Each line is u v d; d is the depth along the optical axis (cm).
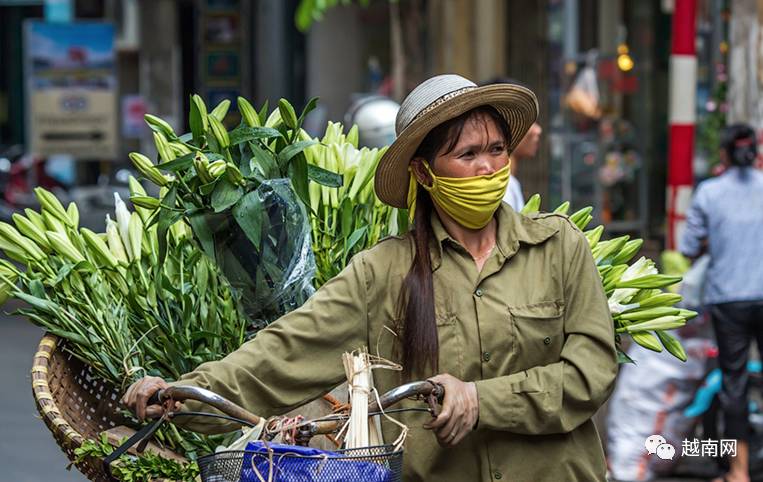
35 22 2972
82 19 3722
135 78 4659
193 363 554
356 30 3070
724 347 1177
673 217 1307
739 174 1193
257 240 527
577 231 499
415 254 492
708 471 1188
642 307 568
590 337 485
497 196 486
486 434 486
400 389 453
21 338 2022
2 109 5272
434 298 487
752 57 1441
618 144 2250
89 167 4331
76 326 547
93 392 565
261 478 418
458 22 2519
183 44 4025
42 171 3766
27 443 1320
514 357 482
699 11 1925
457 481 488
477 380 483
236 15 2319
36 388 511
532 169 2345
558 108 2286
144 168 542
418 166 494
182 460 531
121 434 539
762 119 1433
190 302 552
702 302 1191
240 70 2327
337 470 420
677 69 1299
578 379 476
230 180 530
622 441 1177
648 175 2259
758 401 1255
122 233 577
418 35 2619
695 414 1184
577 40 2267
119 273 568
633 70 2256
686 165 1305
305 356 485
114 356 547
